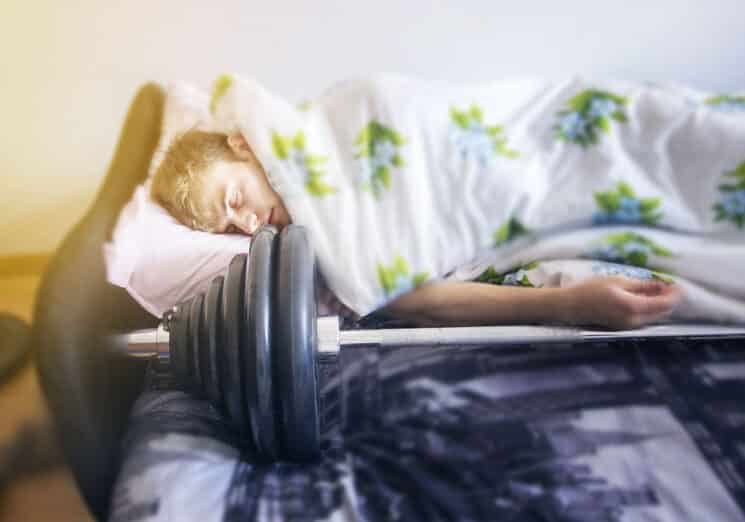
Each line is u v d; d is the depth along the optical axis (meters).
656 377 0.84
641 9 1.26
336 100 0.97
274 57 1.30
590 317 0.83
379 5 1.24
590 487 0.69
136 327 0.88
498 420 0.79
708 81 1.37
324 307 0.92
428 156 0.93
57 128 1.34
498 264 0.93
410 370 0.88
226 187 0.88
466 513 0.67
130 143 1.01
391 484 0.71
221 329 0.66
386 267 0.85
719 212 0.88
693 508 0.67
